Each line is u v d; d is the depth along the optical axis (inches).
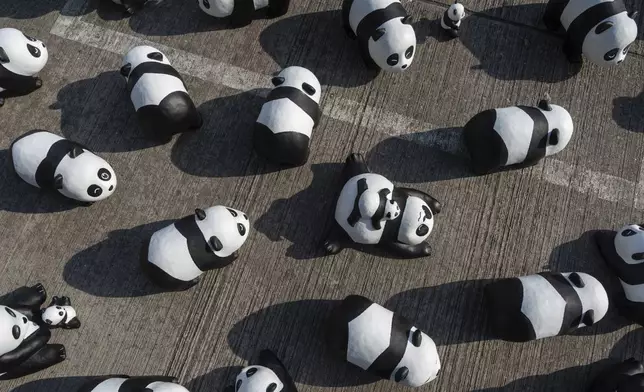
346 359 151.6
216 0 173.6
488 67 190.1
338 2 193.6
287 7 188.9
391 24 166.1
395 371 148.6
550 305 151.1
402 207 156.6
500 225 175.6
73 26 187.6
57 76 182.7
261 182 175.8
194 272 155.0
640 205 179.2
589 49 177.6
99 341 161.8
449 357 165.2
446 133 182.9
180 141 178.1
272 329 164.4
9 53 163.9
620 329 168.9
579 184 180.1
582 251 174.7
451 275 170.9
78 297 164.9
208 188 174.7
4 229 169.5
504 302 156.5
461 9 179.6
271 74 186.2
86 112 179.9
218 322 164.4
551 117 162.7
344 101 184.5
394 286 169.3
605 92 189.5
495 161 166.6
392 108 184.5
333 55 188.7
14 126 178.1
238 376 146.9
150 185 174.1
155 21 189.0
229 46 187.9
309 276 168.9
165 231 152.9
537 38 193.5
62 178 154.6
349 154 178.7
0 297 163.8
